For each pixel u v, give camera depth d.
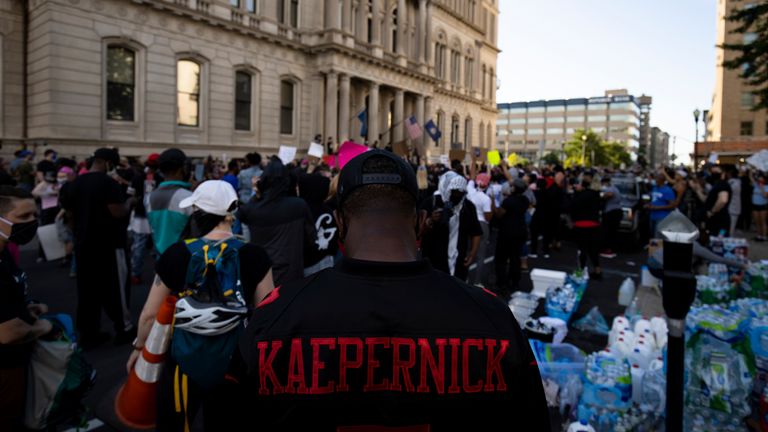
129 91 21.12
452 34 48.47
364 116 29.17
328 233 4.86
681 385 3.01
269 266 2.80
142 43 21.12
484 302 1.29
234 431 1.17
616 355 4.78
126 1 20.45
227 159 23.47
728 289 6.39
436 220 5.77
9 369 2.89
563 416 4.32
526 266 10.73
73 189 5.60
